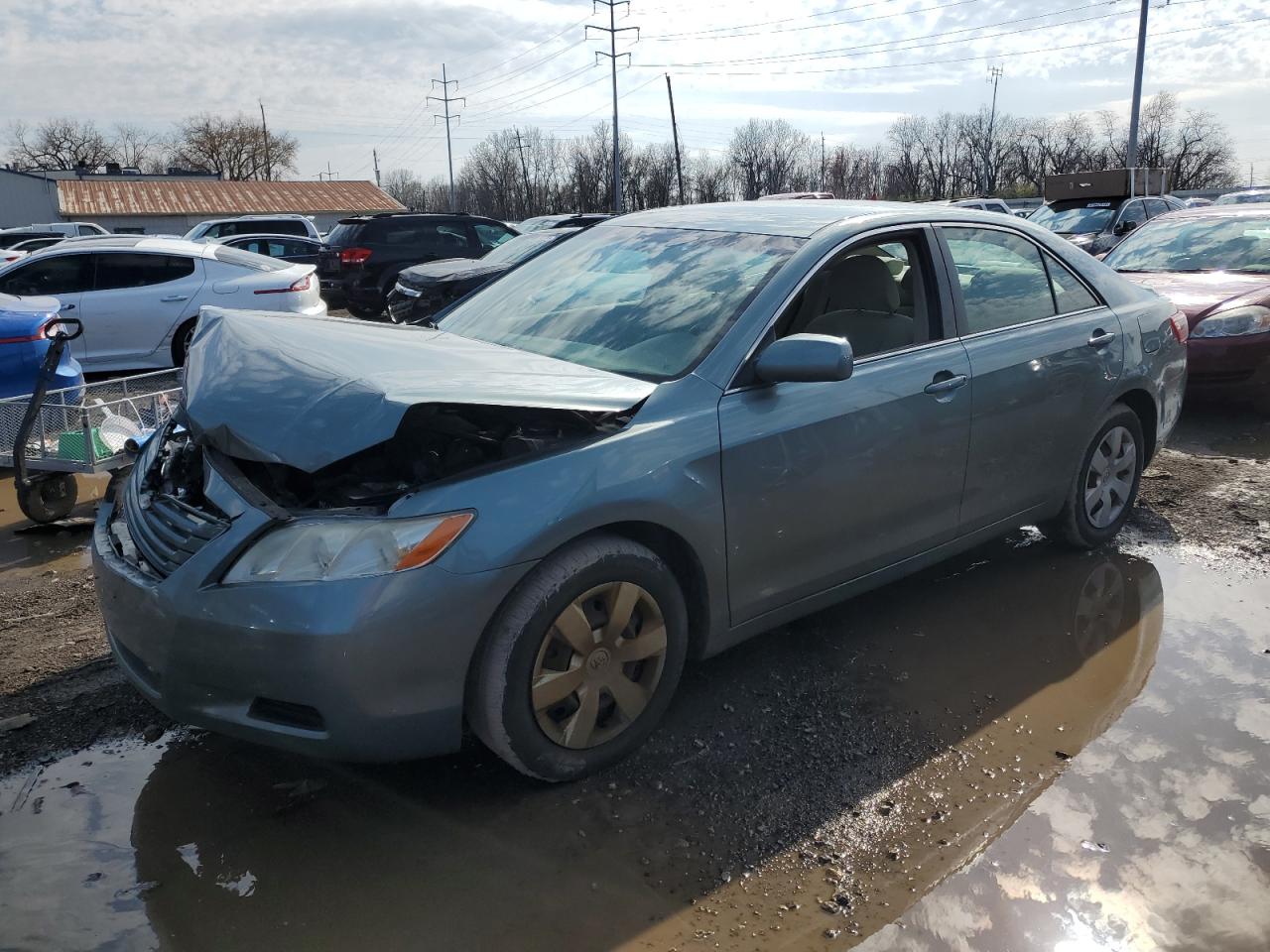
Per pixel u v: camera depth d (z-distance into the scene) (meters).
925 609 4.05
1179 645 3.74
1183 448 6.49
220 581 2.52
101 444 5.21
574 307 3.61
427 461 2.75
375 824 2.71
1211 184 70.62
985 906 2.40
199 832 2.68
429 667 2.50
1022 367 3.89
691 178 70.00
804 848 2.61
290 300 10.38
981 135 73.62
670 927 2.34
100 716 3.27
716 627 3.11
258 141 91.50
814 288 3.46
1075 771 2.94
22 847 2.61
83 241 10.00
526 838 2.64
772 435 3.08
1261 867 2.53
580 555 2.70
